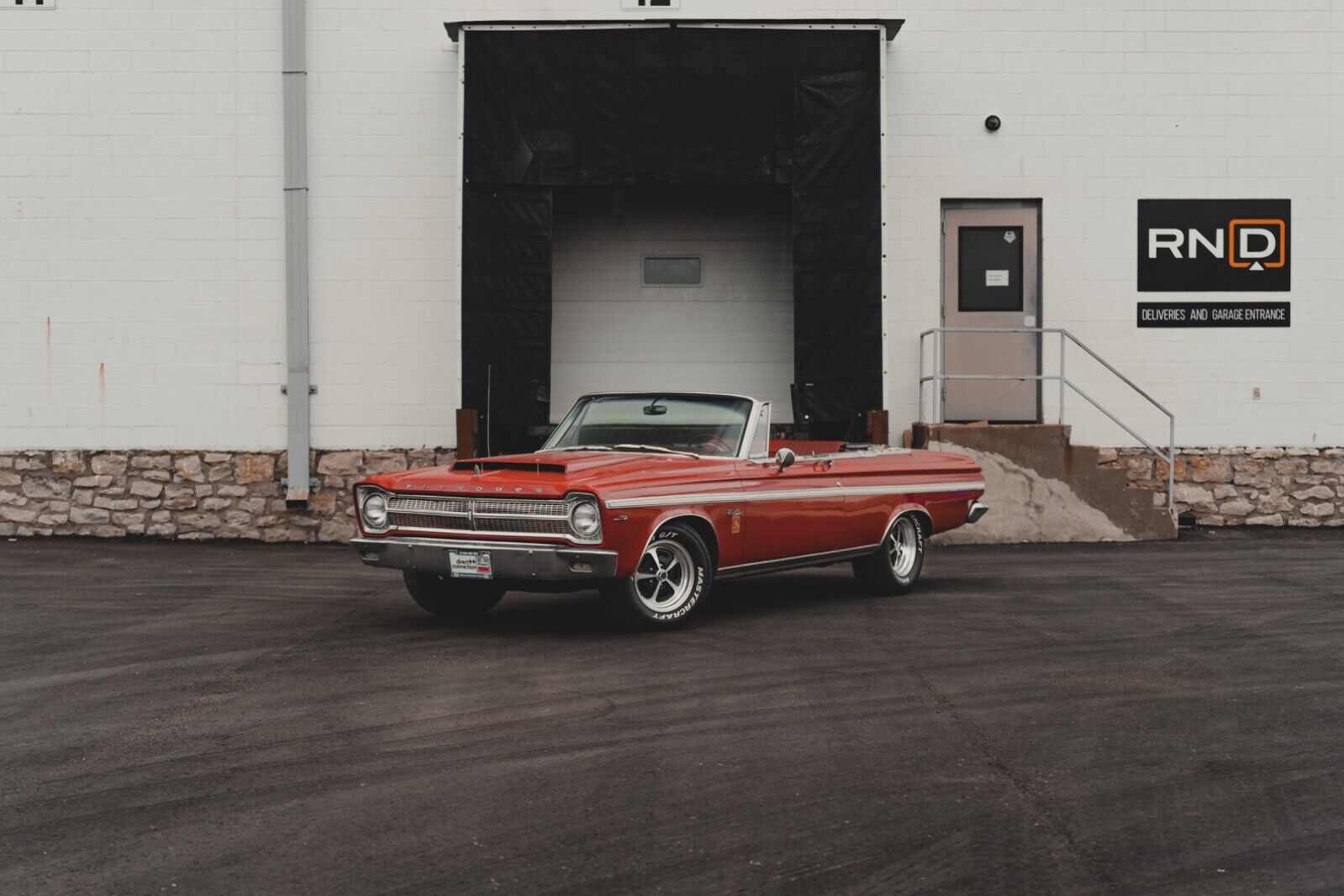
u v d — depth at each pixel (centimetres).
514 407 1404
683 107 1417
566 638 855
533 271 1408
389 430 1466
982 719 642
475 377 1403
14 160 1460
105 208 1462
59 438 1464
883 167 1405
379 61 1465
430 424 1466
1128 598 1032
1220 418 1499
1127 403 1501
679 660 780
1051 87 1491
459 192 1399
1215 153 1495
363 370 1465
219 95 1463
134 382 1463
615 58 1415
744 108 1420
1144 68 1493
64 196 1460
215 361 1465
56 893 419
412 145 1467
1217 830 480
